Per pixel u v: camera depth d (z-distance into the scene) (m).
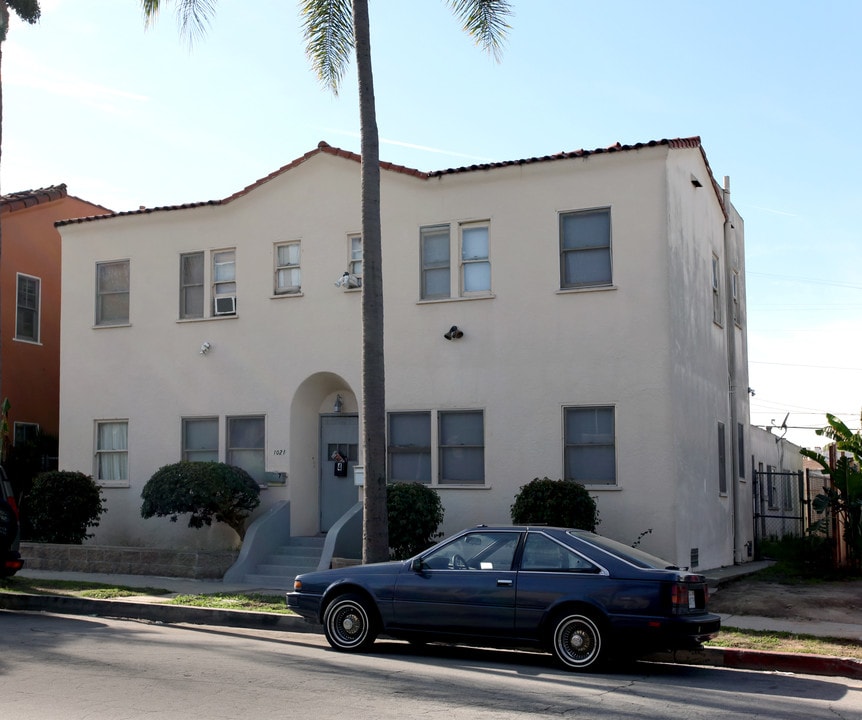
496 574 11.22
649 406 17.83
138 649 11.69
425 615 11.43
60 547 20.30
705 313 20.62
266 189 21.48
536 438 18.59
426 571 11.59
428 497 18.22
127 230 22.89
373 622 11.75
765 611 15.17
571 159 18.61
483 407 19.06
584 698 9.23
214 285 21.97
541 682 10.02
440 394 19.44
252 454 21.30
